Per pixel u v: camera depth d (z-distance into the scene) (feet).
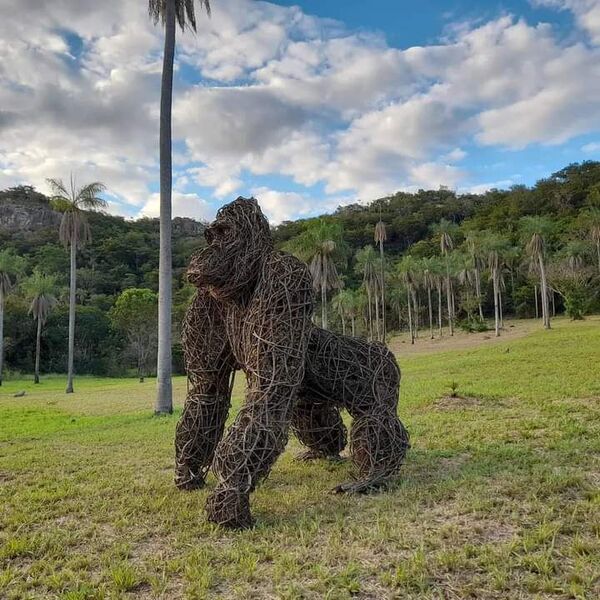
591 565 11.78
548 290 175.73
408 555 13.12
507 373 54.29
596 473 18.56
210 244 18.58
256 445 16.52
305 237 107.96
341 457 24.49
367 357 20.66
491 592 11.15
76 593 12.03
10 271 145.59
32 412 62.85
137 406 62.95
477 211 282.97
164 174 50.26
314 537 14.75
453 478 19.26
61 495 20.79
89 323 183.83
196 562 13.52
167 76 51.08
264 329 17.58
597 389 37.76
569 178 262.26
